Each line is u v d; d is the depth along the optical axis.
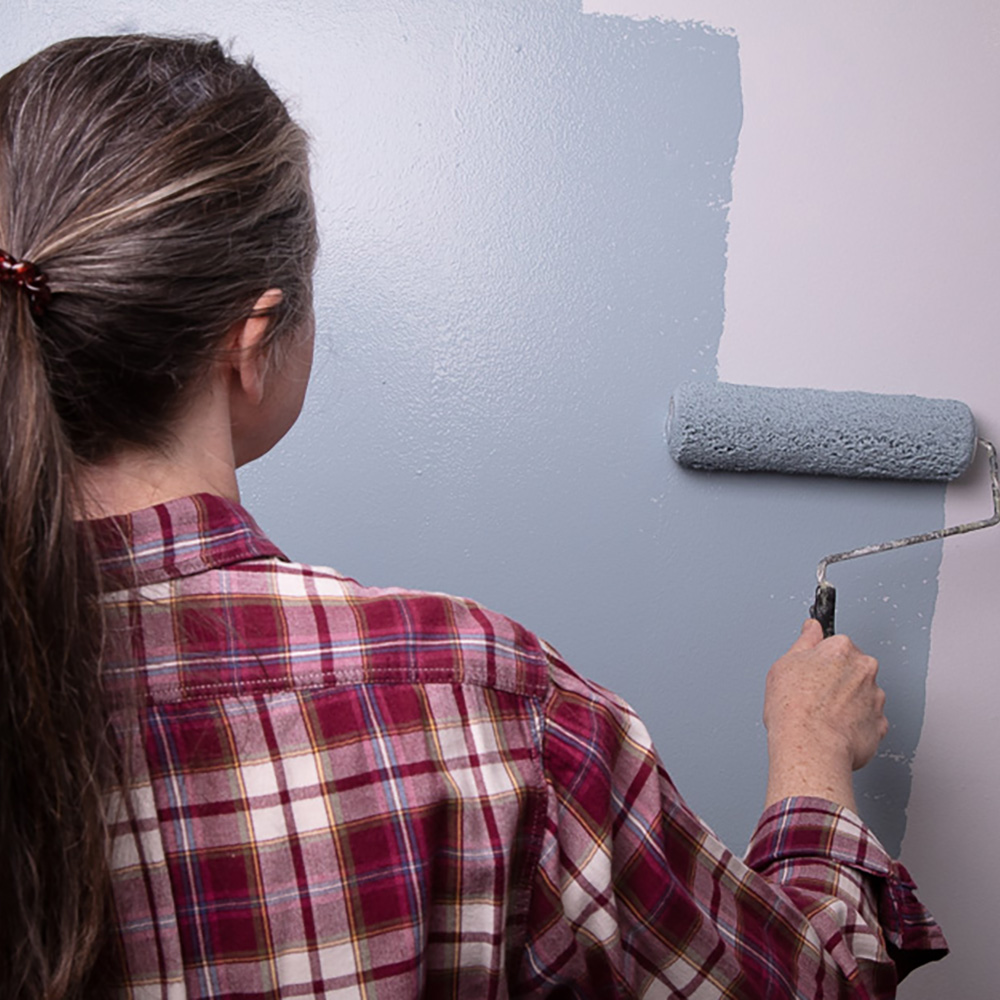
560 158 1.19
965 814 1.27
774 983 0.63
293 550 1.20
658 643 1.23
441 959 0.54
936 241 1.22
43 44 1.15
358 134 1.18
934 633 1.25
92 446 0.52
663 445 1.21
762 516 1.23
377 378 1.20
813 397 1.15
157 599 0.51
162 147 0.50
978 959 1.29
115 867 0.49
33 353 0.46
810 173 1.20
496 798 0.53
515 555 1.21
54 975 0.46
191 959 0.50
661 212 1.20
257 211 0.53
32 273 0.47
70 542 0.46
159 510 0.52
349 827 0.51
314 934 0.50
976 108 1.21
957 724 1.26
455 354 1.20
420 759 0.52
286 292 0.56
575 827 0.56
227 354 0.54
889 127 1.21
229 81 0.54
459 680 0.54
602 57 1.18
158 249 0.49
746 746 1.25
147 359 0.50
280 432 0.65
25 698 0.45
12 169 0.50
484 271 1.19
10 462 0.45
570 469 1.21
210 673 0.51
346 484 1.20
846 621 1.25
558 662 0.60
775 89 1.19
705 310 1.21
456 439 1.20
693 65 1.19
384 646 0.53
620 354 1.20
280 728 0.51
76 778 0.46
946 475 1.17
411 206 1.19
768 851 0.78
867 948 0.71
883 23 1.20
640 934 0.60
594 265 1.20
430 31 1.17
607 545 1.22
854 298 1.22
